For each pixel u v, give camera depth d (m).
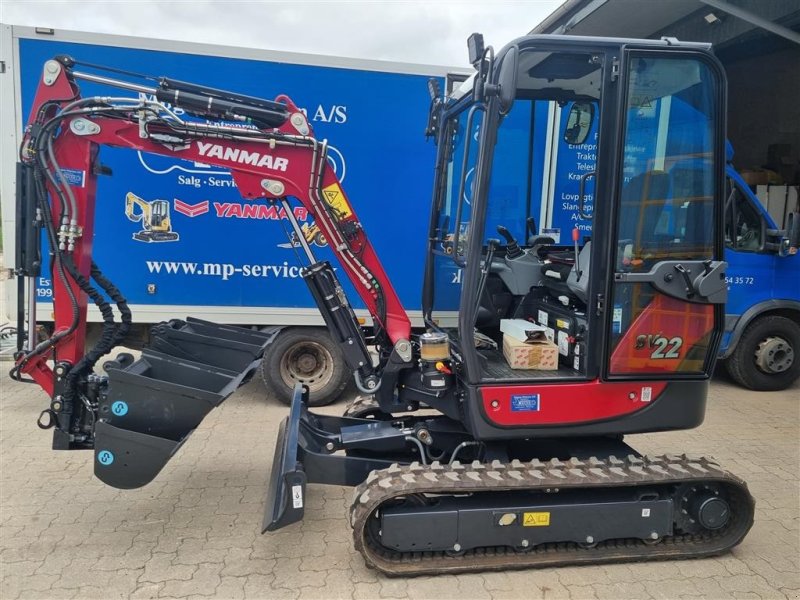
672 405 2.79
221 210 4.70
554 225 4.94
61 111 2.73
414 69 4.79
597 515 2.70
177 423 2.76
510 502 2.70
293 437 2.78
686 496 2.80
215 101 2.85
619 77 2.52
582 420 2.72
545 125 4.34
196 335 3.34
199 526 3.06
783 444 4.36
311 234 4.61
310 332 4.95
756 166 8.41
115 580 2.60
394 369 3.06
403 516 2.58
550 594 2.56
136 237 4.64
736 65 8.53
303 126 2.97
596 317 2.69
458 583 2.62
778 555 2.89
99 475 2.73
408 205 4.96
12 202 4.43
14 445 4.03
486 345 3.29
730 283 5.37
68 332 2.87
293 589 2.56
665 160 2.64
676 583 2.65
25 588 2.53
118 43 4.40
